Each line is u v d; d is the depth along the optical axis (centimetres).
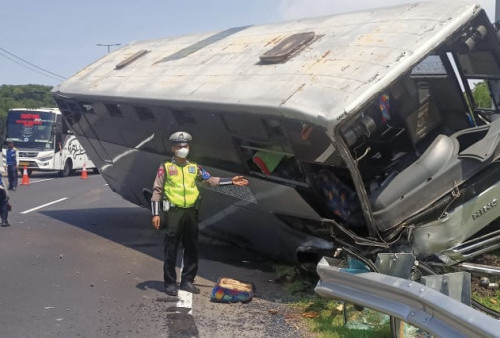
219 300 666
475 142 659
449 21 586
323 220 571
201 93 681
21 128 2864
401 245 599
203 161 776
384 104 632
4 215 1198
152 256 923
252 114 601
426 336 445
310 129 555
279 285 743
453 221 602
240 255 921
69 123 1163
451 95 703
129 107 844
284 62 655
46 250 959
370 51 589
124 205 1616
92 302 668
